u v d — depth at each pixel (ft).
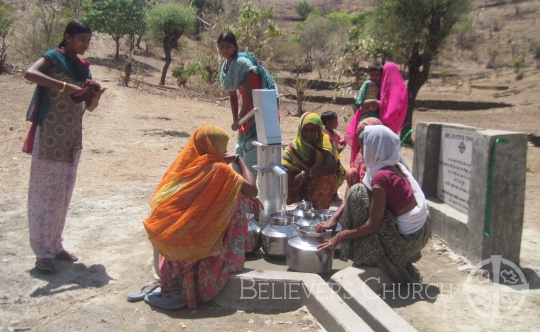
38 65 12.73
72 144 13.48
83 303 12.32
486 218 14.21
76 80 13.33
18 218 18.37
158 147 34.12
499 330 11.44
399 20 54.65
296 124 53.47
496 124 79.51
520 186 14.19
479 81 141.59
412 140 57.93
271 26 79.71
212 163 11.97
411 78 57.11
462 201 16.33
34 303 12.24
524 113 89.92
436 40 54.70
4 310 11.86
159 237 11.89
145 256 15.30
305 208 15.88
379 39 58.54
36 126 13.35
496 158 13.93
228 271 12.30
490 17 225.15
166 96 66.54
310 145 17.67
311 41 180.86
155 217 12.11
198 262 12.23
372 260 13.24
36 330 11.10
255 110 14.79
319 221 14.55
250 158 16.76
